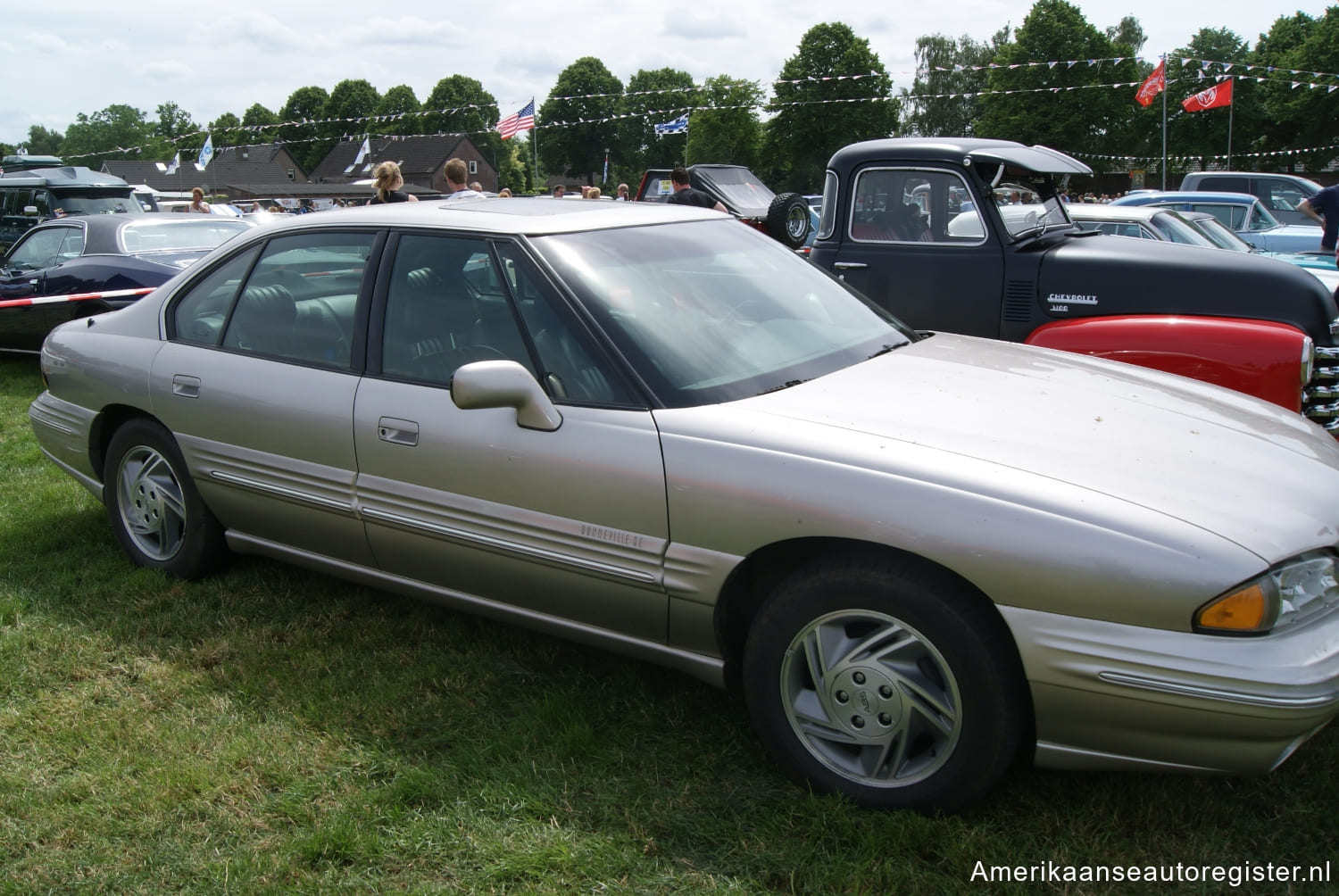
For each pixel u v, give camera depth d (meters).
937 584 2.38
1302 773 2.66
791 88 63.59
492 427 2.98
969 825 2.48
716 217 3.83
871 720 2.52
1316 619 2.25
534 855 2.40
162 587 4.04
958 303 5.40
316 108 96.81
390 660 3.40
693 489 2.63
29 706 3.17
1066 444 2.54
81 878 2.40
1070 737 2.33
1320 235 12.59
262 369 3.57
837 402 2.79
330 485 3.38
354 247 3.48
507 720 3.02
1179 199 13.80
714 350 2.99
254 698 3.19
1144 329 4.60
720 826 2.51
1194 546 2.17
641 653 2.92
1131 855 2.38
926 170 5.42
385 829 2.53
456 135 78.38
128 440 4.09
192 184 74.19
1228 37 72.31
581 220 3.35
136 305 4.16
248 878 2.37
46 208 16.16
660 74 92.88
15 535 4.70
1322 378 4.72
